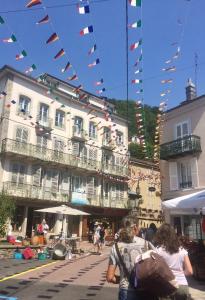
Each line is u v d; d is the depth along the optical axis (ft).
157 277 12.76
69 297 28.04
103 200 134.31
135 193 144.05
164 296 12.89
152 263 13.04
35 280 36.09
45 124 118.62
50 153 117.60
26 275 39.50
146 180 146.30
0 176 104.63
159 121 73.36
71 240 72.49
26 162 111.96
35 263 52.60
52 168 120.26
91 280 37.29
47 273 41.78
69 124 127.03
